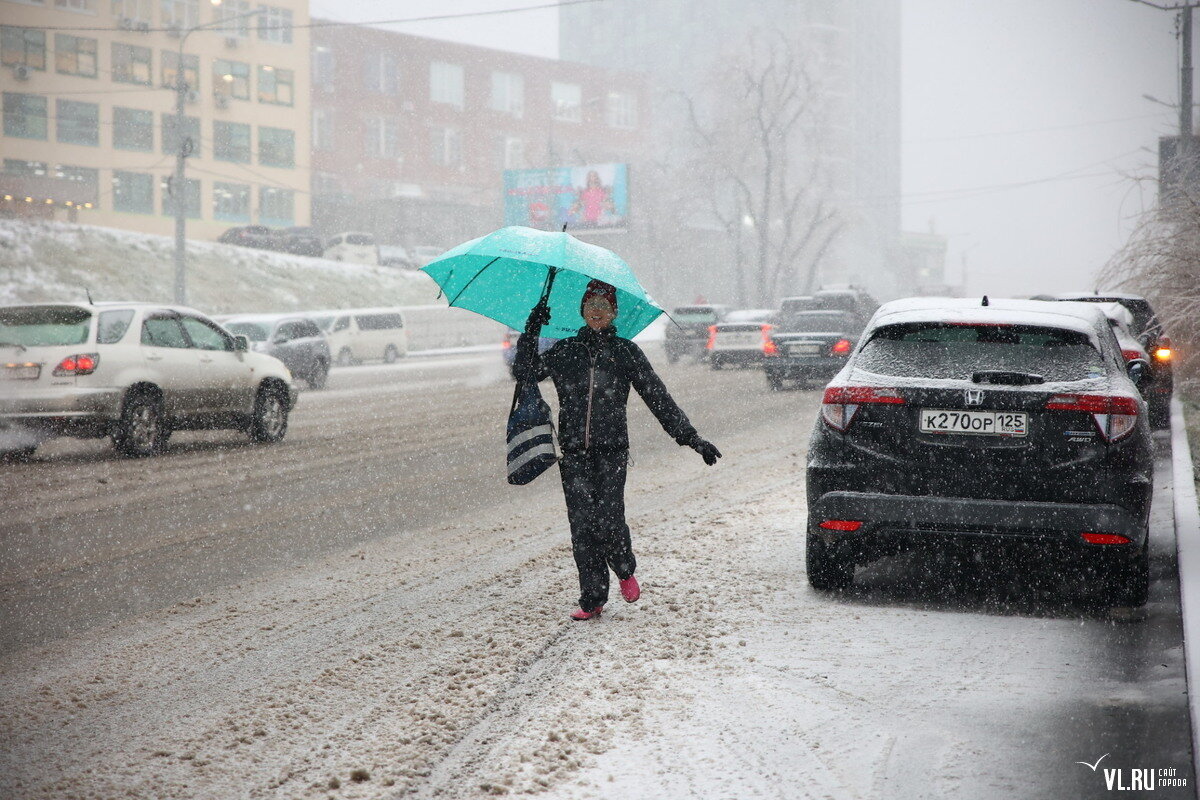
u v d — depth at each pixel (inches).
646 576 263.9
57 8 2391.7
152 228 2549.2
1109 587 231.3
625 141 3860.7
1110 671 191.6
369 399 828.0
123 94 2493.8
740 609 233.9
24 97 2359.7
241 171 2691.9
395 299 2199.8
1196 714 162.1
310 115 3029.0
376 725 166.9
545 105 3654.0
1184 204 706.8
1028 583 259.0
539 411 219.5
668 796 140.9
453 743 159.0
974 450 220.7
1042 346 228.7
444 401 797.2
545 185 2723.9
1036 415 218.4
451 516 349.4
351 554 293.7
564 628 218.8
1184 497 338.0
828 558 243.1
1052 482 217.5
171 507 365.7
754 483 409.4
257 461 480.7
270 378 556.1
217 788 144.5
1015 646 207.3
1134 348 436.8
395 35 3277.6
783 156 2711.6
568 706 173.6
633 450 505.4
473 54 3462.1
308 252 2326.5
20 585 260.4
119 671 195.0
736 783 144.8
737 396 786.2
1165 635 213.9
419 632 217.8
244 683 187.6
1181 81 1230.3
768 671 191.2
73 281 1695.4
